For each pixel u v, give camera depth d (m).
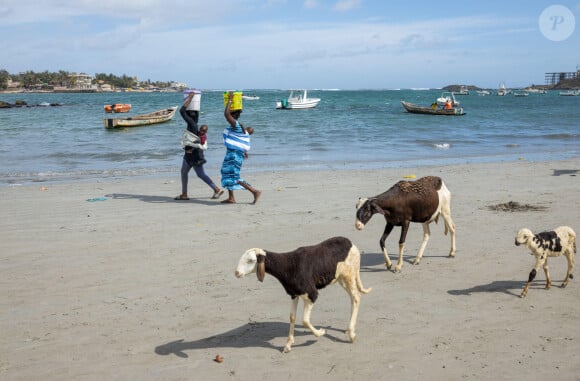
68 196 14.57
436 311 6.92
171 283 8.00
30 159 23.69
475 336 6.21
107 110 70.19
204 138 13.89
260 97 150.88
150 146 28.89
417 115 58.47
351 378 5.37
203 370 5.56
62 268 8.66
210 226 11.20
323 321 6.70
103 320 6.76
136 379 5.40
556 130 39.56
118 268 8.66
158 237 10.41
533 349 5.88
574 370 5.42
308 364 5.66
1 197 14.38
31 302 7.33
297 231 10.76
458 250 9.52
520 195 14.09
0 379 5.39
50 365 5.68
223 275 8.31
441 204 8.84
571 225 10.84
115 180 17.88
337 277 5.96
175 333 6.41
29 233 10.71
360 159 23.59
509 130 39.66
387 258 8.58
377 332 6.35
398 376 5.38
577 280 8.00
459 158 23.92
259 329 6.51
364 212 7.91
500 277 8.17
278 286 7.89
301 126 42.88
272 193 14.82
